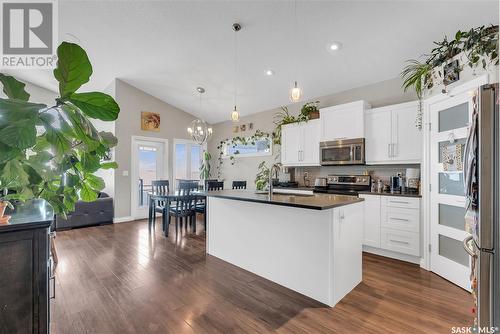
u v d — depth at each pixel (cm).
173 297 222
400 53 329
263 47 364
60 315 193
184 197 434
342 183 422
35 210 115
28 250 92
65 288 237
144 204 593
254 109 595
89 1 305
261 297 225
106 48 404
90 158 102
